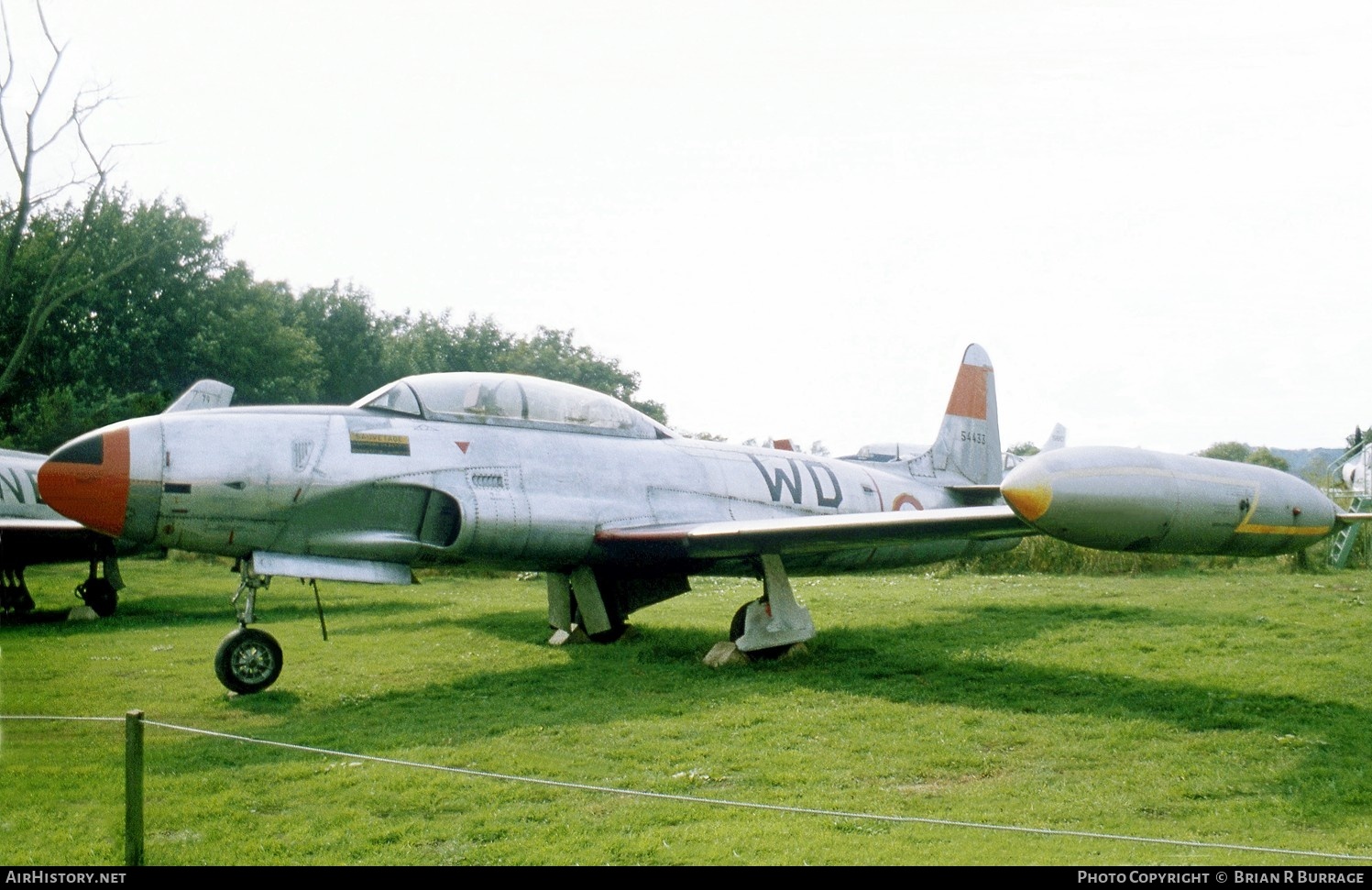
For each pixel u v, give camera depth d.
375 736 7.74
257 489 9.34
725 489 12.57
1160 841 4.45
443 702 8.97
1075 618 12.92
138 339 45.31
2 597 16.61
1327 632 11.27
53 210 43.59
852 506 14.17
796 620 10.81
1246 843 5.39
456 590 19.20
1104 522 8.00
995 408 17.23
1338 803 6.05
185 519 9.12
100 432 9.11
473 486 10.37
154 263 45.91
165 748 7.39
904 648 11.24
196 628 14.49
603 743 7.45
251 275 51.19
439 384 10.98
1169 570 18.97
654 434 12.74
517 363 68.56
